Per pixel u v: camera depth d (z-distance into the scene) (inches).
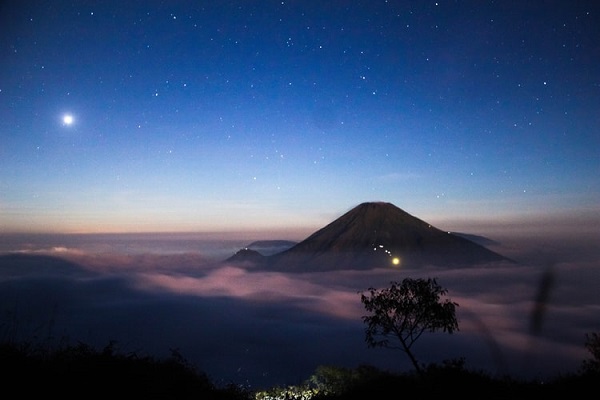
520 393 373.7
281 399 464.8
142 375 313.0
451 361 428.1
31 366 279.7
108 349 328.2
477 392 380.2
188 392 327.3
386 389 415.8
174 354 373.4
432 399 377.4
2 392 254.5
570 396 364.5
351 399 415.5
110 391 282.0
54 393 264.1
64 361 303.3
